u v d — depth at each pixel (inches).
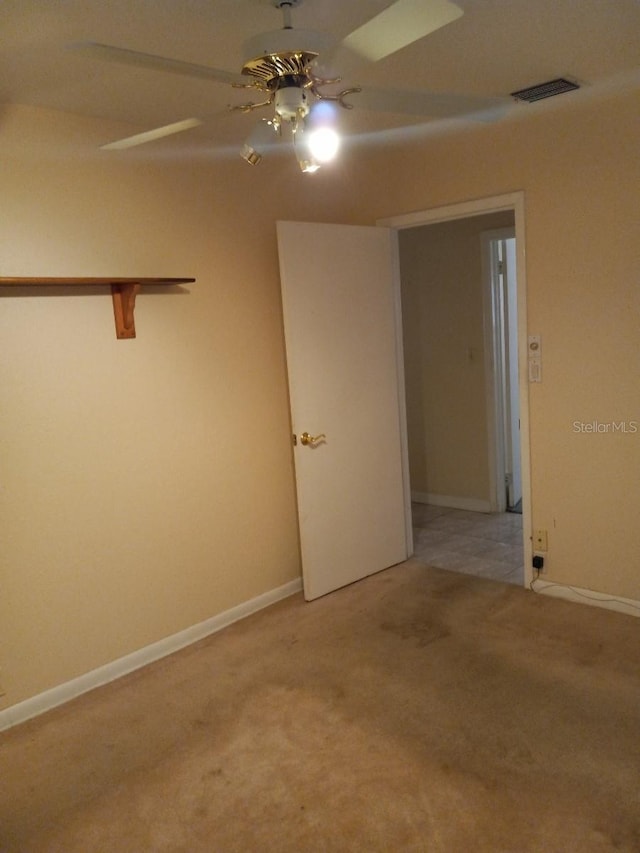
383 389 146.5
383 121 117.3
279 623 127.3
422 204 138.2
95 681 109.3
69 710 103.0
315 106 70.8
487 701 96.7
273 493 136.2
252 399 130.7
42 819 79.4
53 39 75.7
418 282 194.7
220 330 124.0
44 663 103.3
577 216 116.6
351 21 76.0
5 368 96.2
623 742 85.7
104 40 77.3
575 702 95.0
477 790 78.7
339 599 136.3
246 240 127.3
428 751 86.4
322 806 78.1
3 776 87.7
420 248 192.4
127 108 101.1
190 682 108.2
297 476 131.8
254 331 130.1
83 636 107.7
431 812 75.8
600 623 118.4
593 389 119.3
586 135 113.4
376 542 147.9
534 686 99.8
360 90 73.0
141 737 94.3
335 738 90.6
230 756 88.6
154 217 112.7
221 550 127.0
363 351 141.3
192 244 118.4
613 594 122.9
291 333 127.5
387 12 56.0
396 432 150.5
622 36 84.4
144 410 113.2
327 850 71.7
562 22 79.4
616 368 116.2
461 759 84.4
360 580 145.3
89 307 104.8
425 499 206.7
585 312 118.3
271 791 81.4
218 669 111.7
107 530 109.6
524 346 126.6
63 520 104.0
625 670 102.4
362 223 148.0
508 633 116.8
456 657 109.7
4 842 76.1
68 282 96.5
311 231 129.1
